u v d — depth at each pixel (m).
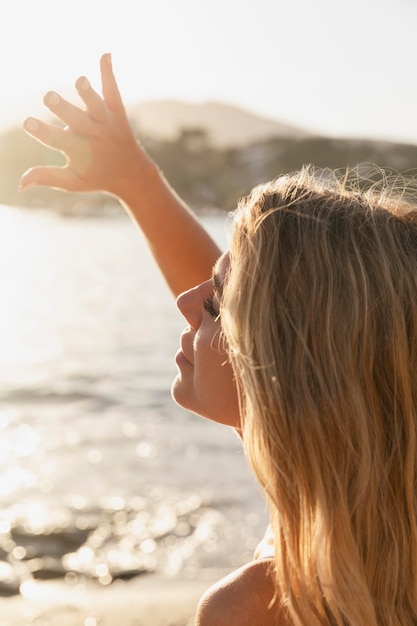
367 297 1.04
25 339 16.20
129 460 7.48
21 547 5.18
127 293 24.69
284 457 1.03
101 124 1.72
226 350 1.13
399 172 1.30
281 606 1.06
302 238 1.08
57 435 8.59
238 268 1.09
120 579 4.75
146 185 1.77
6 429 8.89
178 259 1.81
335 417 1.02
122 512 5.95
